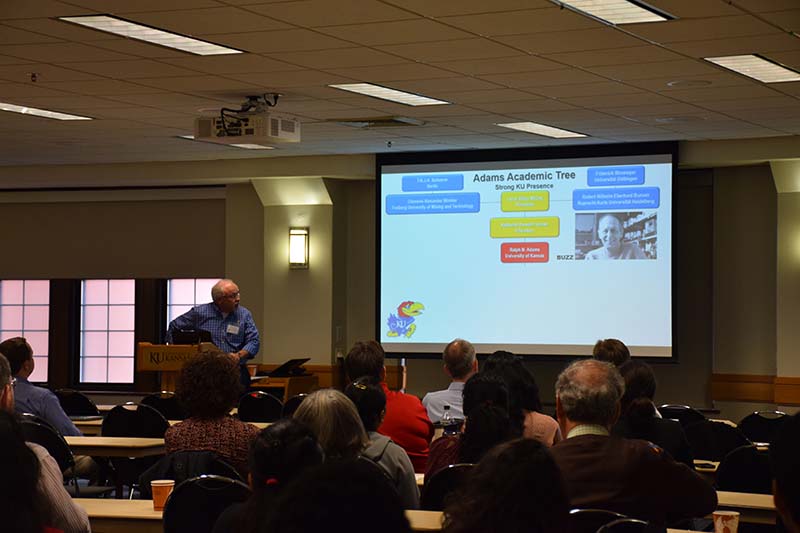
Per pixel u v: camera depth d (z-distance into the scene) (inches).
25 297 592.1
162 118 381.7
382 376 247.4
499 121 390.6
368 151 479.5
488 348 471.8
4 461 63.7
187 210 560.7
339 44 261.1
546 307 463.8
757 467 210.4
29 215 583.5
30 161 516.7
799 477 53.7
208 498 147.9
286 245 512.4
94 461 296.5
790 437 54.7
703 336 474.6
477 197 472.1
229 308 386.6
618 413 136.8
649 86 318.7
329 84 316.2
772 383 457.1
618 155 451.8
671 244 444.8
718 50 267.0
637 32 248.2
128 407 283.4
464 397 186.5
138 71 295.7
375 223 508.4
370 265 518.9
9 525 62.4
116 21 239.5
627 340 452.4
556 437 196.7
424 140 443.5
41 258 581.6
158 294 570.3
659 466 130.1
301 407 147.4
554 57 277.1
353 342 521.7
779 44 258.8
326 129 411.2
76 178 527.2
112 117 379.6
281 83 315.0
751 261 461.7
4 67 290.0
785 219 442.3
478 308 472.7
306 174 496.4
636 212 449.7
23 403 257.1
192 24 239.6
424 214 479.5
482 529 64.3
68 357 581.3
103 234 573.3
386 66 289.0
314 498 43.3
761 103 347.3
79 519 133.5
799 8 223.5
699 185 474.3
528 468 65.3
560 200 460.8
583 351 458.6
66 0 217.5
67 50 268.4
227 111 359.6
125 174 522.0
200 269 558.9
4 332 594.2
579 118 382.3
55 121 389.1
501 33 249.3
